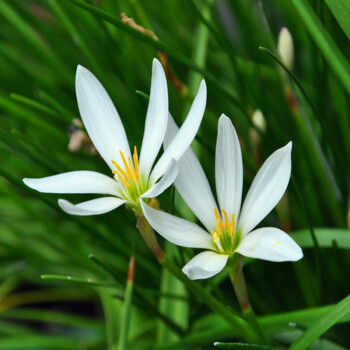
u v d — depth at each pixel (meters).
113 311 0.56
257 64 0.54
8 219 0.61
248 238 0.41
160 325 0.51
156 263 0.53
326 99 0.52
